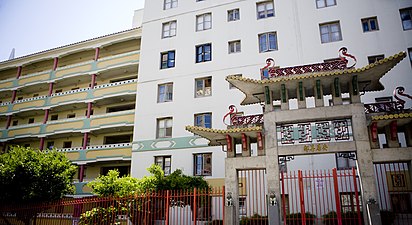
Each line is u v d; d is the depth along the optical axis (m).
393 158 13.06
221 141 16.88
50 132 33.31
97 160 29.72
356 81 14.23
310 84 14.86
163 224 19.19
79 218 17.61
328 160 21.77
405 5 23.53
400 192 19.36
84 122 31.88
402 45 22.69
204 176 24.50
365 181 12.98
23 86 37.12
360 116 13.80
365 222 12.78
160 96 28.53
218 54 27.31
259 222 18.19
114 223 16.61
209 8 29.11
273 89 15.34
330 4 25.44
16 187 18.53
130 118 29.59
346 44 23.86
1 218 19.55
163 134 27.38
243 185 22.64
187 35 29.12
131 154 28.53
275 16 26.50
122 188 19.50
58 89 37.59
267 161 14.29
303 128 14.54
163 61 29.55
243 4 27.95
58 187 20.00
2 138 35.66
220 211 22.38
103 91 31.92
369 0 24.47
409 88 21.55
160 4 31.52
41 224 19.33
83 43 35.06
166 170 26.14
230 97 25.78
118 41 33.50
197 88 27.45
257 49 26.12
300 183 14.34
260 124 15.15
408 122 13.48
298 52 24.80
